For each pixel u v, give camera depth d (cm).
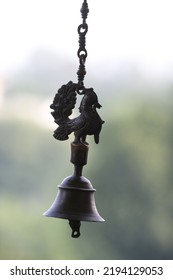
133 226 1852
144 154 1856
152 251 1864
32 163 2189
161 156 1858
